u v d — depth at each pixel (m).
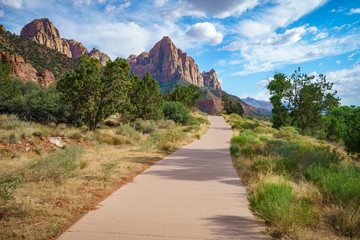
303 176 7.20
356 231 3.38
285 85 38.00
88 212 4.06
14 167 7.40
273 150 13.45
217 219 3.79
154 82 30.64
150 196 5.15
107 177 6.81
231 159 11.14
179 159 10.98
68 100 19.20
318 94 36.44
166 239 2.97
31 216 3.73
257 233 3.24
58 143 12.09
